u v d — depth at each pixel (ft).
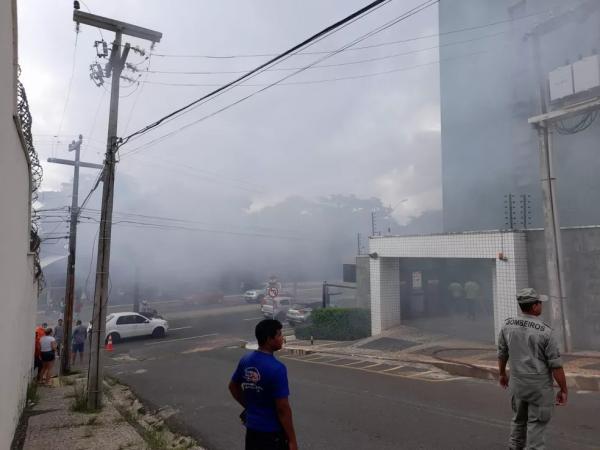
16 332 16.94
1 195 11.26
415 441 15.30
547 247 28.58
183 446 16.52
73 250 42.93
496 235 32.32
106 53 29.55
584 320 28.19
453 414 18.08
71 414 22.15
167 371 34.78
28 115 18.57
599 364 23.75
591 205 38.45
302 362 35.04
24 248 19.42
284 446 8.51
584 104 26.66
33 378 31.50
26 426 19.58
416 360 30.42
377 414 18.78
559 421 16.29
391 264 43.37
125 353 50.19
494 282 33.09
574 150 40.01
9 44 12.25
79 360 47.85
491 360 27.53
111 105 28.04
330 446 15.31
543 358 11.07
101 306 24.71
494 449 14.11
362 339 42.93
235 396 9.37
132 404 24.47
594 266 27.81
